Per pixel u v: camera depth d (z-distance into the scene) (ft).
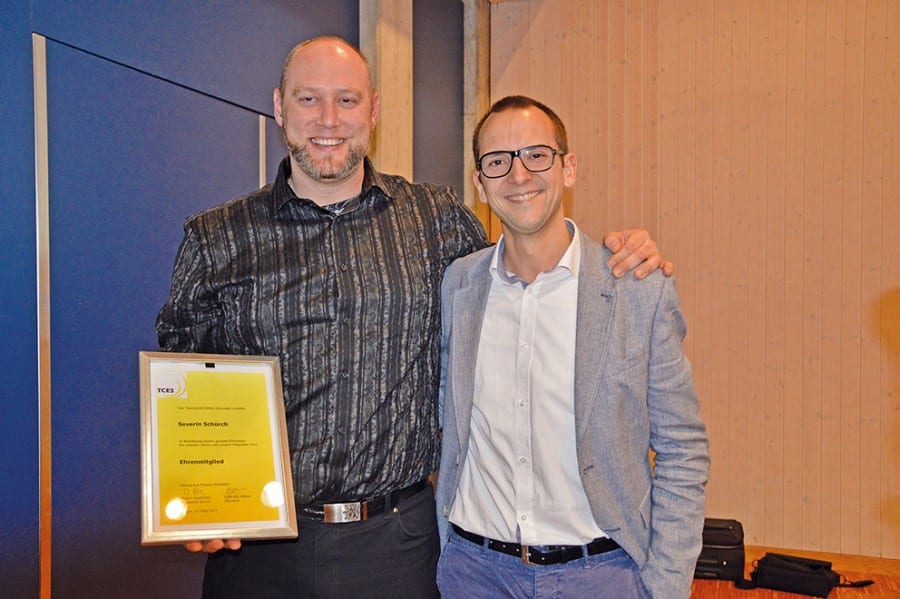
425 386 6.38
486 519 5.77
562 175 5.75
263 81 10.64
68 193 7.90
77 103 7.97
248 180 10.41
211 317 6.43
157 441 5.63
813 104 15.24
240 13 10.15
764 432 15.61
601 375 5.48
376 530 6.10
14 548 7.50
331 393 6.12
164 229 9.07
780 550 15.35
